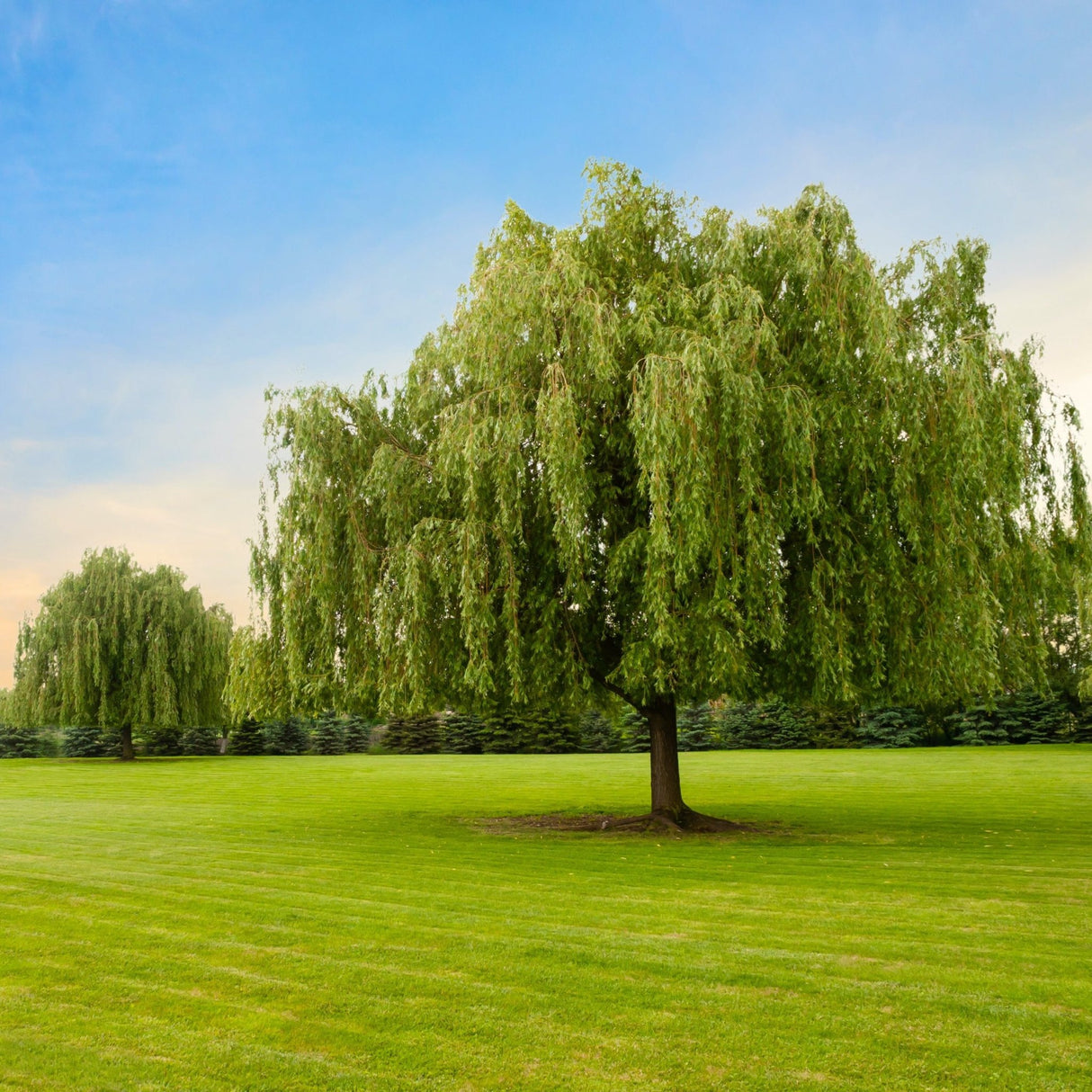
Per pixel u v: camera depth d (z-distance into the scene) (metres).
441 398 13.72
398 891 9.32
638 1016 5.30
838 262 11.91
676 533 10.88
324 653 13.48
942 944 6.95
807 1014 5.32
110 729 49.75
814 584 11.64
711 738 58.00
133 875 10.45
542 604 12.61
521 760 45.44
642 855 12.14
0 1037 5.04
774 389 11.45
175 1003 5.62
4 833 15.16
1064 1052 4.70
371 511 13.82
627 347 12.07
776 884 9.72
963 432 10.99
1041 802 19.94
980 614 11.20
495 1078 4.45
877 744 55.44
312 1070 4.55
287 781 30.83
